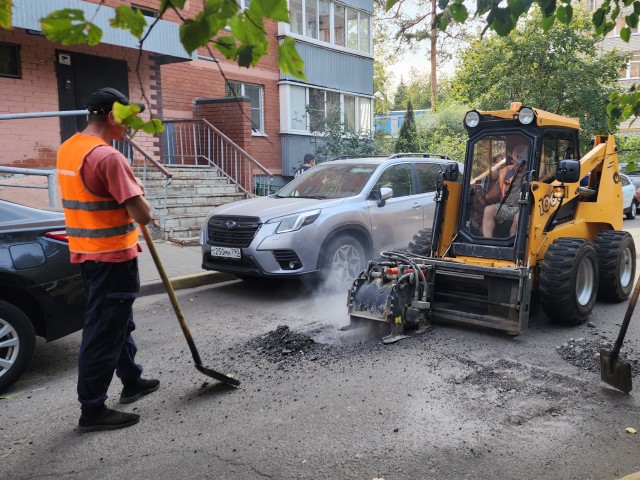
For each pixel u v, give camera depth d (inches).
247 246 279.4
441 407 158.9
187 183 501.7
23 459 135.6
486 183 232.1
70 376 189.8
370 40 818.2
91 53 488.1
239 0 79.4
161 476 127.3
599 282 268.5
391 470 127.4
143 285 300.0
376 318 215.6
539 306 263.7
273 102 693.9
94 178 137.3
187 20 75.3
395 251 250.1
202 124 605.3
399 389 171.3
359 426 148.5
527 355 199.2
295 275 278.1
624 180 744.3
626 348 205.6
